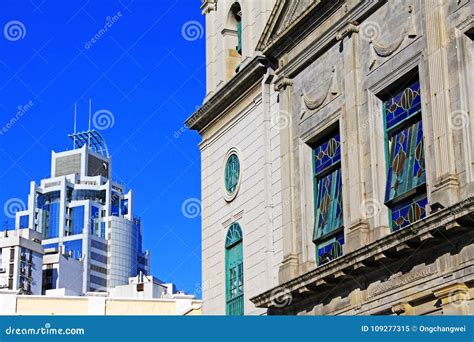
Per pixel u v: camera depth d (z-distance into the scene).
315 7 27.28
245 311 30.11
